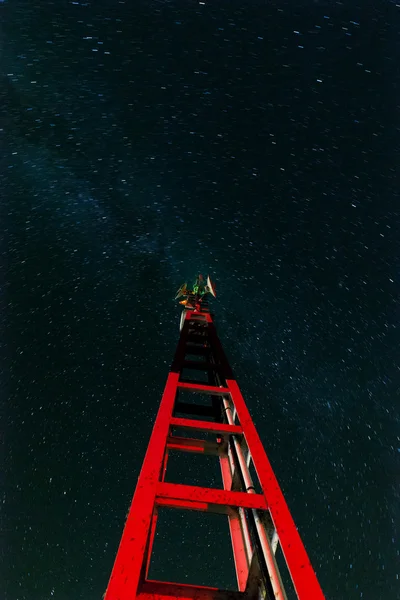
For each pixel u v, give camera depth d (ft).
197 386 16.39
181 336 25.64
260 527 8.70
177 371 18.22
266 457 11.12
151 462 10.32
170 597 7.68
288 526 8.20
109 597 6.30
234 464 12.78
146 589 7.78
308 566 7.25
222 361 21.07
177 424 12.76
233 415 15.25
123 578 6.65
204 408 18.22
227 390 16.35
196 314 33.12
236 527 10.18
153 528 9.31
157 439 11.60
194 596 7.82
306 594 6.63
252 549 9.01
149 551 8.75
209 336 27.89
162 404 14.23
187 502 9.17
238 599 7.98
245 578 8.94
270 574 7.61
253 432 12.66
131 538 7.50
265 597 7.64
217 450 14.24
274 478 10.03
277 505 8.87
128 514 8.20
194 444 14.16
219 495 9.23
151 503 8.67
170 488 9.14
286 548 7.62
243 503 8.98
